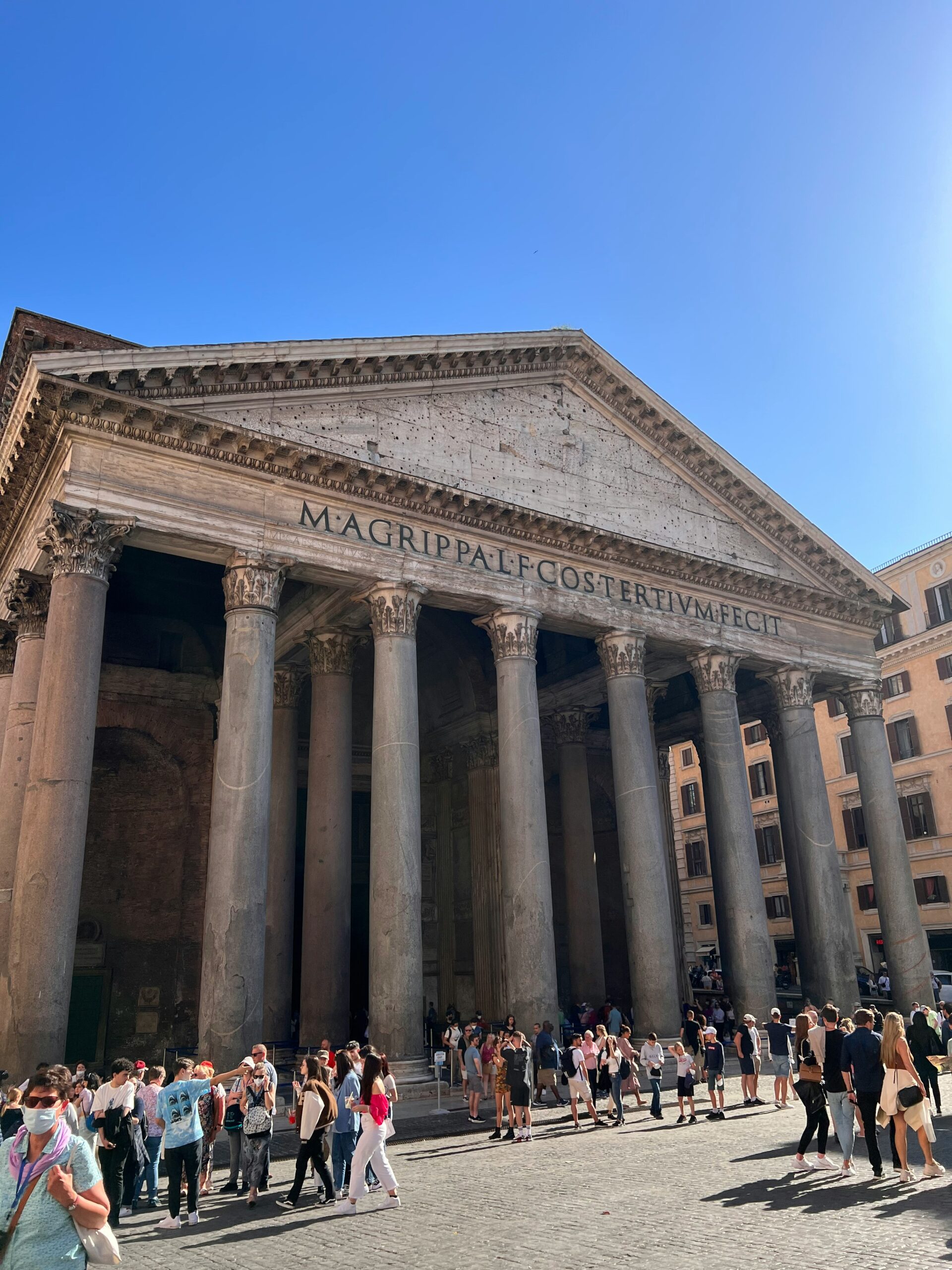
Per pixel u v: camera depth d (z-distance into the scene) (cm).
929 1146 1041
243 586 1845
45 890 1498
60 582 1669
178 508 1798
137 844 2686
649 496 2619
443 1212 973
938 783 4306
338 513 2009
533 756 2139
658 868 2272
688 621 2600
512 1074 1448
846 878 4712
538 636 3388
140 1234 942
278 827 2439
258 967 1645
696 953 5500
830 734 4916
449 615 3073
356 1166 1001
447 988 3153
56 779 1552
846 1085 1080
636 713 2380
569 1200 1009
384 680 1984
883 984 3747
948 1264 709
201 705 2850
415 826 1916
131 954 2595
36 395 1695
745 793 2538
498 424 2350
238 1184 1155
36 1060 1418
